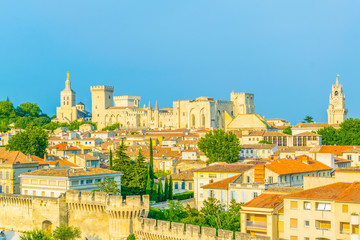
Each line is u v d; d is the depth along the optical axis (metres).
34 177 194.62
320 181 147.25
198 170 199.00
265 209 137.62
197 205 197.38
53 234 164.88
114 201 164.38
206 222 158.62
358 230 122.88
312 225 130.12
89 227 170.25
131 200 163.38
